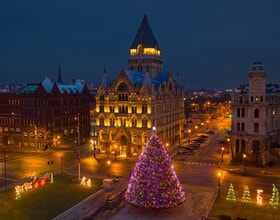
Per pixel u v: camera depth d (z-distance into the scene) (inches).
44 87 4419.3
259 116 3277.6
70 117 4881.9
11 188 2566.4
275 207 2058.3
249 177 2842.0
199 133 5841.5
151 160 1884.8
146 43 4739.2
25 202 2208.4
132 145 3885.3
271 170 3056.1
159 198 1856.5
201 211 1996.8
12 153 4128.9
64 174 3002.0
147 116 3777.1
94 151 3882.9
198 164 3398.1
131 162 3543.3
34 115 4461.1
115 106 3976.4
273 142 3469.5
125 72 3892.7
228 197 2206.0
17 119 4591.5
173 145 4601.4
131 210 2017.7
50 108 4434.1
